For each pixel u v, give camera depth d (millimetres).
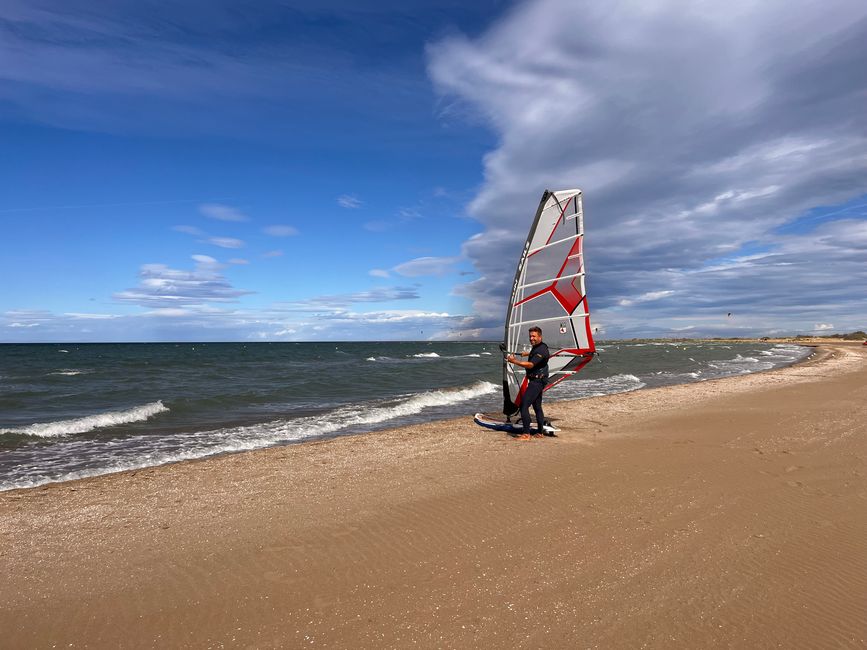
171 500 6266
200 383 22688
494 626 3400
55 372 30031
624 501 5832
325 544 4797
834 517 5289
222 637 3330
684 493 6090
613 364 34594
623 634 3295
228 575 4195
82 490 6793
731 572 4129
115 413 13531
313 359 50344
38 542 4961
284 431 11703
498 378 24641
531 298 10500
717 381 20641
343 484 6797
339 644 3229
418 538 4895
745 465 7312
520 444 9070
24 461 9023
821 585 3918
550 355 10477
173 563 4441
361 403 16281
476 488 6422
